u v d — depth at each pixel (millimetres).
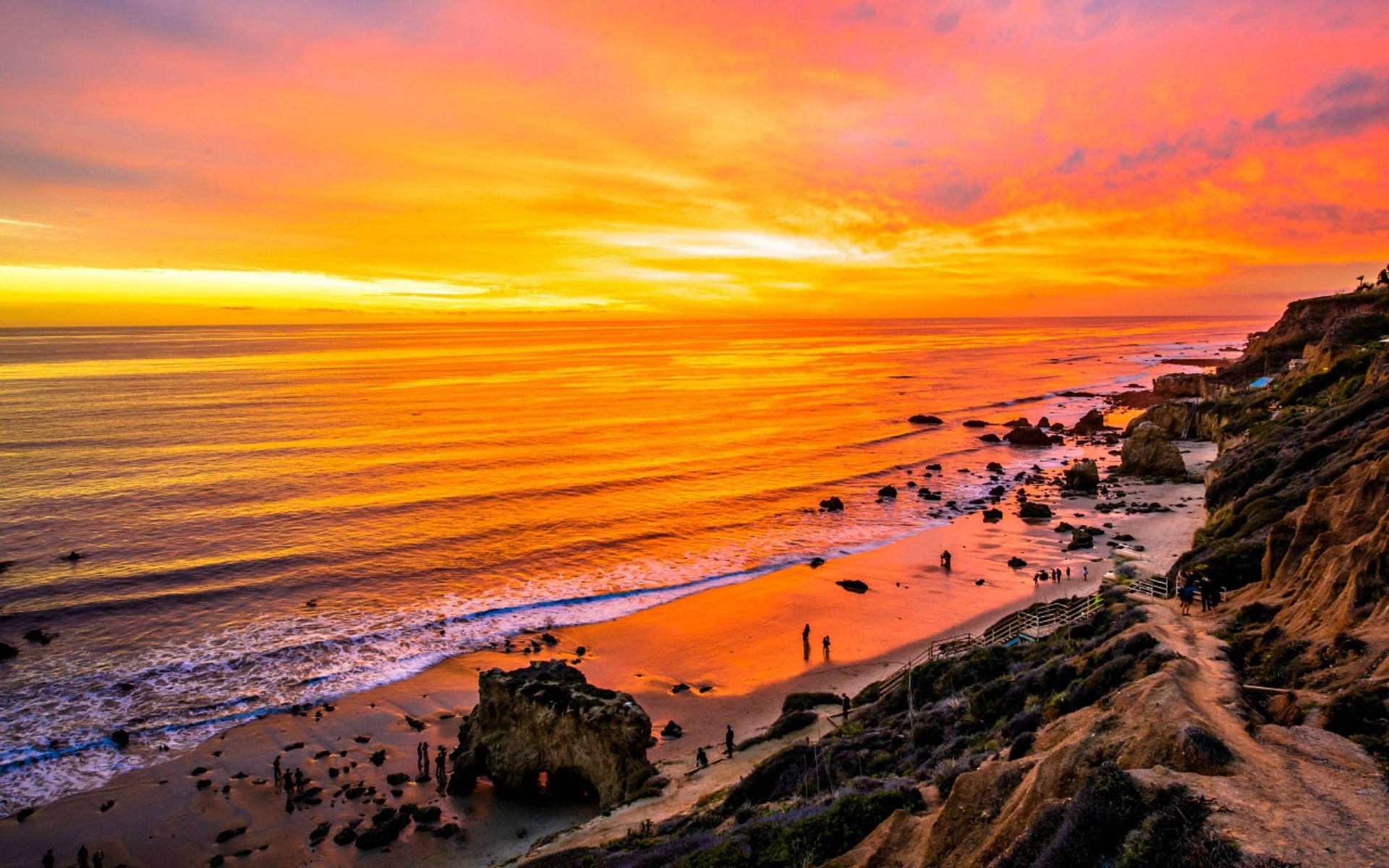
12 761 32500
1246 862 8820
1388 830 9281
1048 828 10664
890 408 140125
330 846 27719
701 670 41406
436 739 35188
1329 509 24672
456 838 28328
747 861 15570
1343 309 113250
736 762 29922
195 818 29250
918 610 48500
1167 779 10852
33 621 46125
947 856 12375
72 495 73000
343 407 133625
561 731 31141
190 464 86500
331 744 34594
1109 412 133250
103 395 144750
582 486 79312
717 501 74812
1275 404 77250
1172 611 25953
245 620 47125
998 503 74938
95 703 37312
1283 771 10953
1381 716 12211
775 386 174500
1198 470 82375
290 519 66938
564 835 26062
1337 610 18125
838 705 35219
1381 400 44312
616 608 49656
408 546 60531
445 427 113562
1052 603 39312
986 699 23266
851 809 15977
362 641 44625
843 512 71875
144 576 53344
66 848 27609
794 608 49250
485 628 46656
